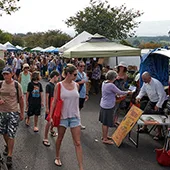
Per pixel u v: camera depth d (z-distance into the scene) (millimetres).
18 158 4953
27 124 7055
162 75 7504
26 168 4547
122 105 7203
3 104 4512
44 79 19719
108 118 5719
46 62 21156
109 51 11180
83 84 6801
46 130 5602
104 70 13547
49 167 4609
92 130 6816
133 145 5758
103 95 5742
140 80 7477
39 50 40594
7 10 14102
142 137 6285
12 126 4516
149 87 6031
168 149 4996
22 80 8219
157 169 4625
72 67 4332
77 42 15242
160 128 6117
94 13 25734
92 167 4664
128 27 25609
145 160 4992
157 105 5828
